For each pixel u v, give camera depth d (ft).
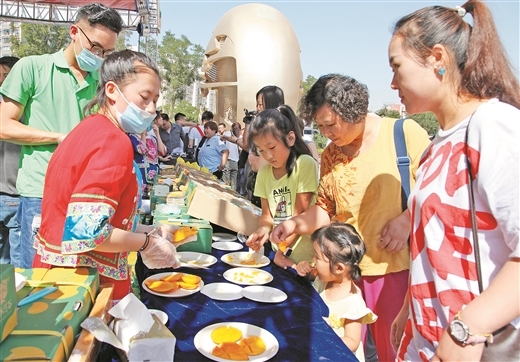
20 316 3.10
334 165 6.56
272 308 5.09
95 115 4.46
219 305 5.07
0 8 30.32
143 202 11.13
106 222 3.86
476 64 3.27
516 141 2.83
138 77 4.42
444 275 3.24
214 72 37.68
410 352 3.92
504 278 2.82
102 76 4.54
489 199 2.91
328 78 5.74
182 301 5.10
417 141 6.03
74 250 3.74
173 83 138.31
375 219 6.06
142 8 28.78
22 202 7.31
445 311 3.25
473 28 3.31
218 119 37.27
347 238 5.63
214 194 8.15
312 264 6.60
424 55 3.37
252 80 33.96
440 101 3.49
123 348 3.41
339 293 5.79
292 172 7.47
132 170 4.32
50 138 6.76
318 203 7.02
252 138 7.24
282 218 7.59
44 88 7.07
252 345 4.03
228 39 34.91
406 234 5.83
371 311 5.69
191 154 32.89
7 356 2.59
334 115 5.56
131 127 4.61
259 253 7.47
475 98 3.36
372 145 6.15
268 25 34.88
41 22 31.19
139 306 3.69
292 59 34.91
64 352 2.85
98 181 3.84
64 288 3.65
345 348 4.20
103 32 6.87
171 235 5.98
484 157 2.95
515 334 2.97
